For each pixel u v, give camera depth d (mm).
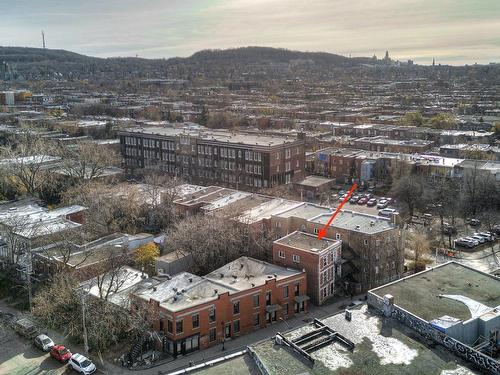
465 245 121312
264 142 164375
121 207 126625
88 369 72062
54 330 83812
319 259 92312
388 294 69312
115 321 79438
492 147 196625
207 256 101375
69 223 112875
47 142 189000
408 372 53469
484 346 61250
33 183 145625
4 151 164500
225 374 53875
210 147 170375
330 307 93438
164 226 126500
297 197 155000
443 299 68312
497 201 144625
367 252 98438
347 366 54625
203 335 79375
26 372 73438
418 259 110875
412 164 165750
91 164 160750
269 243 104000
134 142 193125
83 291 78375
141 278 92688
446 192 147000
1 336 82938
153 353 76625
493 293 70062
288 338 59906
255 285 85500
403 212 145500
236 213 112188
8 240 104562
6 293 97688
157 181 148125
